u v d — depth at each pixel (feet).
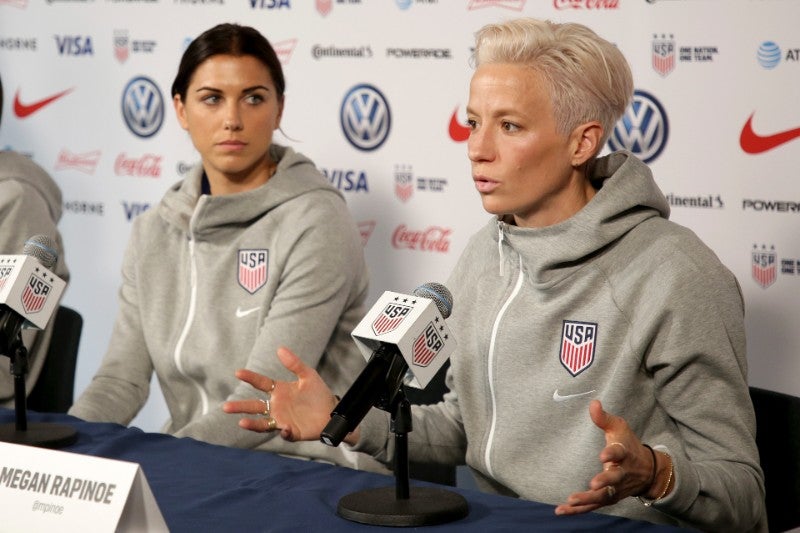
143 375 19.36
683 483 11.55
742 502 12.45
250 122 18.86
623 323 13.73
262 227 18.94
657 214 14.26
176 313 19.24
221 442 16.63
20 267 13.99
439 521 10.97
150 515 9.81
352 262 18.90
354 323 19.45
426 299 11.34
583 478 13.82
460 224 22.50
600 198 13.76
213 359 18.61
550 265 14.10
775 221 19.38
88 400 18.37
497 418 14.78
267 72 19.08
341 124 23.63
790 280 19.35
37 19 27.30
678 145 20.07
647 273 13.62
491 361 14.78
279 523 10.96
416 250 23.07
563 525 10.92
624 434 10.96
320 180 19.49
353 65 23.32
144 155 26.32
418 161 22.82
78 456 10.03
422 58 22.52
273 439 18.45
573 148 13.92
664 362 13.24
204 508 11.43
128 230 26.76
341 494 11.98
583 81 13.57
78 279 27.58
